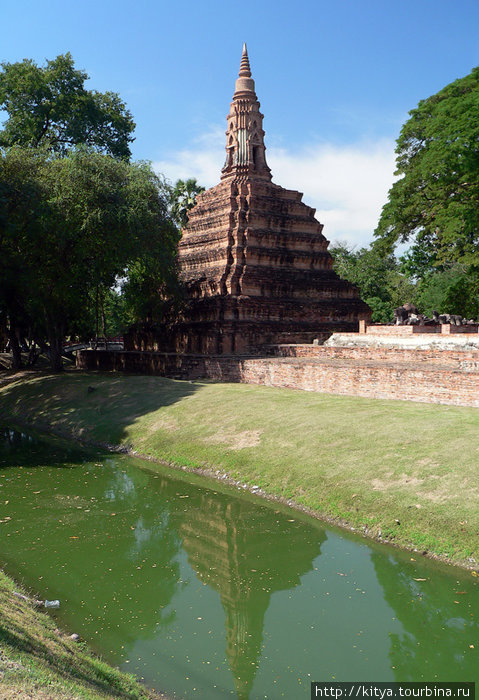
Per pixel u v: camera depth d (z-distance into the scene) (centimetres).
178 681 810
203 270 3731
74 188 2906
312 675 822
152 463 1970
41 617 933
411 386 2006
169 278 3366
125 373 3697
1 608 838
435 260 3878
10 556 1237
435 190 3303
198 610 1011
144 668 841
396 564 1127
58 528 1397
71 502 1590
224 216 3650
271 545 1258
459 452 1393
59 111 4172
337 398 2152
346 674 826
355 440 1630
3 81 4069
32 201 2798
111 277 3550
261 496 1555
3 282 2991
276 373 2580
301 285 3706
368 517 1287
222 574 1150
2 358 4922
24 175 2898
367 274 5812
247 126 3928
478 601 985
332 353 2814
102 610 1012
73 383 3136
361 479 1417
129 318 4988
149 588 1098
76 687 634
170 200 3422
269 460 1694
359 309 3919
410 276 4175
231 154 4000
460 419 1636
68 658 750
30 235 2909
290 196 3912
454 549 1115
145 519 1458
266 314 3541
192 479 1762
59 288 3184
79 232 2962
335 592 1055
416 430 1594
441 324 3059
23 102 4072
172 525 1412
